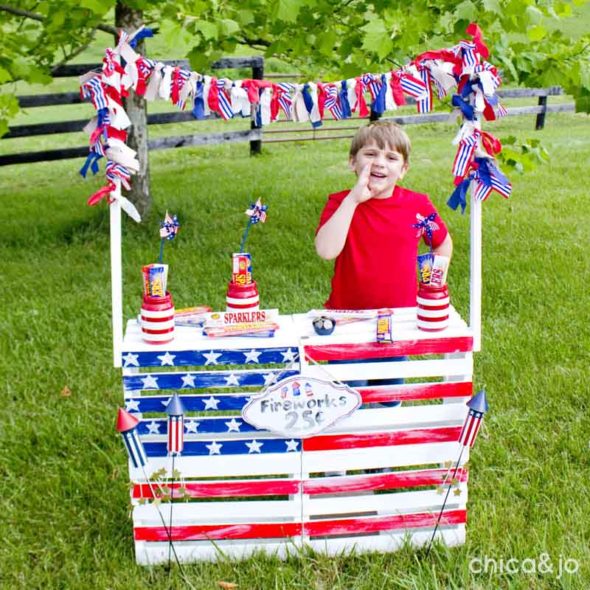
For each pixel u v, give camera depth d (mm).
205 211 8172
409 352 2924
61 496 3486
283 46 5449
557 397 4141
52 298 5730
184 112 10531
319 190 8852
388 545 3115
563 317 5113
